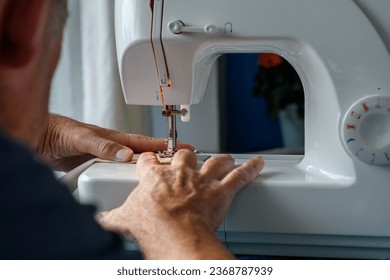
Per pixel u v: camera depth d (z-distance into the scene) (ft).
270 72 6.77
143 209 2.44
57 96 6.51
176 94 3.09
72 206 1.28
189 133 6.97
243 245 2.89
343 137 2.77
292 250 2.87
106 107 6.09
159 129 6.67
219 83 6.89
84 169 3.31
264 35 2.87
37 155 3.92
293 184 2.77
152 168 2.73
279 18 2.86
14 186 1.13
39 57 1.36
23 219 1.15
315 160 3.06
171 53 2.97
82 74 6.40
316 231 2.78
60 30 1.45
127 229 2.44
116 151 3.41
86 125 3.97
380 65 2.81
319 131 3.02
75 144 3.67
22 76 1.32
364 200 2.75
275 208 2.78
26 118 1.39
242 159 3.40
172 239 2.21
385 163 2.72
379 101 2.74
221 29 2.88
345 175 2.81
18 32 1.27
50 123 3.90
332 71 2.85
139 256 1.74
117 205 2.85
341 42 2.83
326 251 2.85
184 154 2.94
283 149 6.86
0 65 1.29
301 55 2.98
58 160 4.04
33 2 1.26
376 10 2.81
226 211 2.61
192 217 2.35
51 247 1.21
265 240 2.85
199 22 2.89
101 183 2.85
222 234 2.86
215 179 2.75
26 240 1.16
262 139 6.95
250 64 6.82
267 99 6.84
